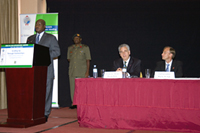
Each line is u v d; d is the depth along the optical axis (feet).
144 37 20.30
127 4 20.48
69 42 21.06
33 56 11.82
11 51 12.08
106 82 11.97
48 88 14.06
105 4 20.72
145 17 20.27
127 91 11.72
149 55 20.24
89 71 20.88
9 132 11.32
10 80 12.58
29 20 19.71
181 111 11.21
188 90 11.09
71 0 21.02
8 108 12.67
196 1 19.66
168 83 11.30
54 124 13.29
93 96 12.09
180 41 19.89
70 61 19.49
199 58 19.69
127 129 11.76
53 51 13.96
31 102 12.37
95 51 20.84
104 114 12.05
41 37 14.20
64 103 21.20
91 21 20.89
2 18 20.01
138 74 14.11
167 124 11.35
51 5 21.22
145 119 11.58
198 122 11.03
